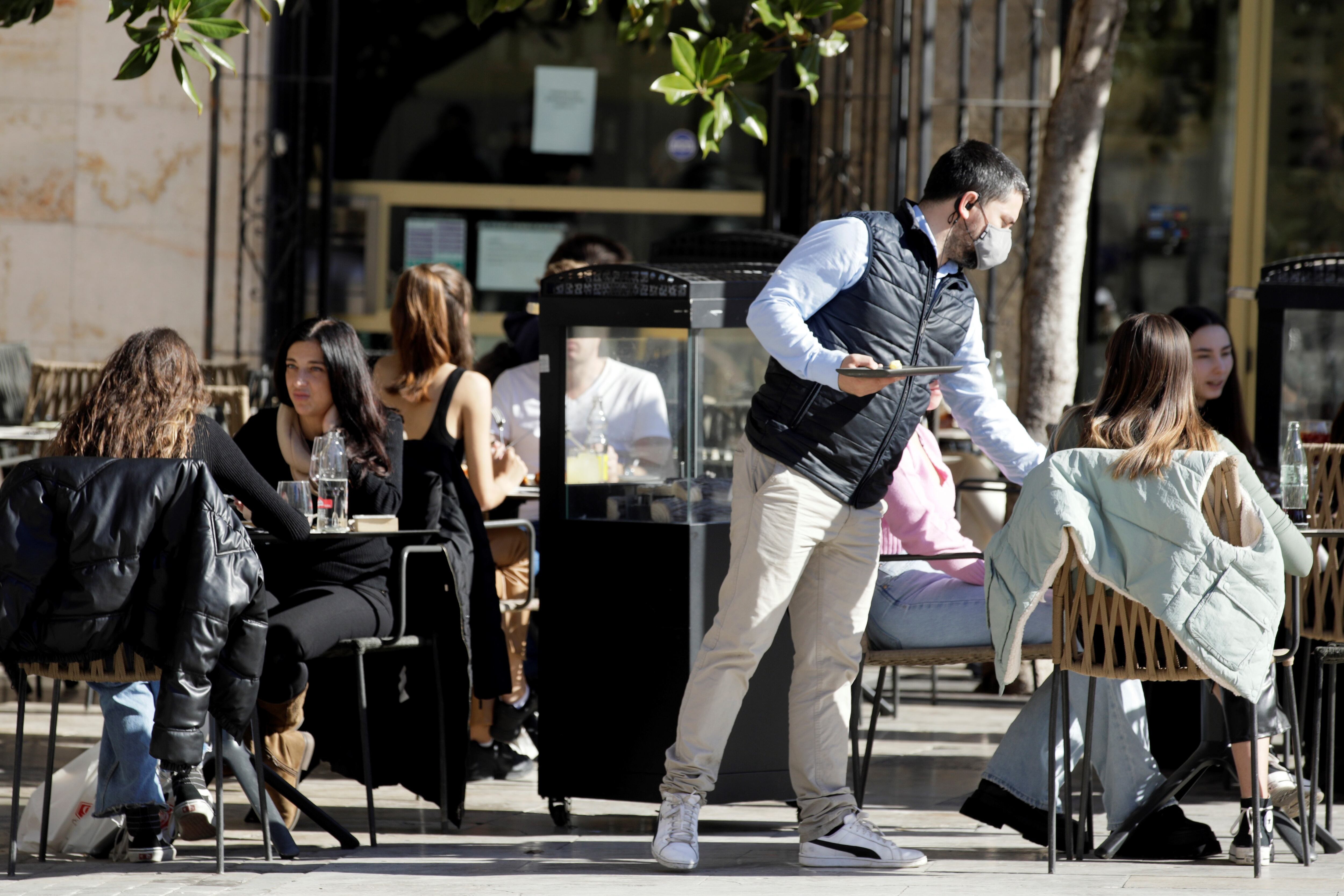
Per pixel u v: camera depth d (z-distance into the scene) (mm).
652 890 11820
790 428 12242
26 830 13609
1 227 26891
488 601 15016
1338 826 14422
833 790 12781
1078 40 19641
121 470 11852
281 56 26562
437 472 14922
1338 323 17812
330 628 13586
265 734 14062
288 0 26453
